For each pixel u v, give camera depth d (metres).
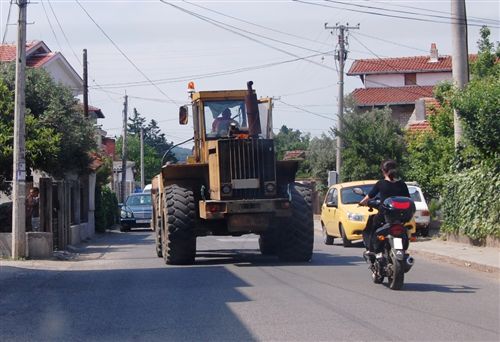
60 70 39.16
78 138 23.94
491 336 8.06
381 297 10.69
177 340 8.09
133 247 23.12
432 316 9.20
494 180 17.66
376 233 11.59
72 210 25.20
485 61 24.67
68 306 10.47
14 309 10.33
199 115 16.50
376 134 30.59
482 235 18.14
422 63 63.53
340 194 22.11
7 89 22.14
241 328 8.60
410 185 24.50
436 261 16.38
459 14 19.92
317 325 8.70
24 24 17.81
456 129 20.08
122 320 9.30
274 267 14.85
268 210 14.95
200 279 12.96
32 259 17.91
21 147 17.81
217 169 14.97
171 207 15.41
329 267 14.77
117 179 53.84
